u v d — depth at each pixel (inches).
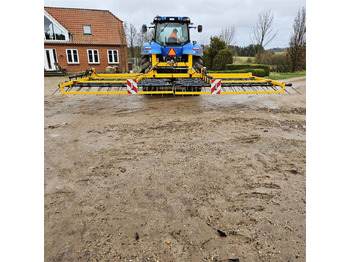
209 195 83.4
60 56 730.8
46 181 93.0
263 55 893.8
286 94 305.4
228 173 98.2
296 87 367.9
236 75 273.4
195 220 71.4
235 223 70.1
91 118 186.4
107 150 122.9
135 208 77.0
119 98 277.1
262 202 79.6
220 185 89.4
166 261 57.6
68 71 745.0
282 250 60.7
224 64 721.6
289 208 76.5
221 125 165.0
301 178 94.4
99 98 278.1
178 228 68.2
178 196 82.9
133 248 61.5
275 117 187.5
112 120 180.2
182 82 216.4
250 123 170.2
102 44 758.5
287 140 136.0
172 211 75.4
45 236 65.7
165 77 262.7
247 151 120.4
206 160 110.1
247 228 68.1
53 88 383.9
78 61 749.9
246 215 73.4
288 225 69.2
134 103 246.1
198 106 229.6
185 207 77.2
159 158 112.6
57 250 61.1
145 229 68.0
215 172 99.0
